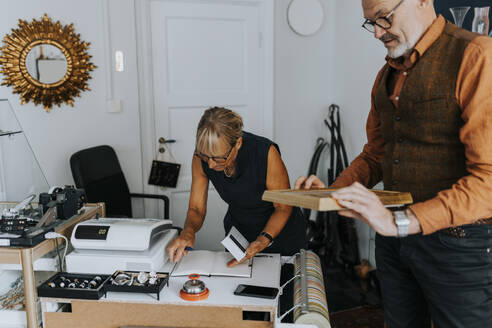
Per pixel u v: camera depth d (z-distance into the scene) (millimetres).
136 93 3604
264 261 1896
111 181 3297
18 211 2018
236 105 3965
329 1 4043
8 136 2289
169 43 3703
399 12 1224
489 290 1281
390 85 1443
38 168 2338
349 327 2775
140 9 3545
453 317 1352
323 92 4176
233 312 1563
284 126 4117
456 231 1268
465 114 1167
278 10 3912
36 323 1785
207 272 1762
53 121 3426
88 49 3428
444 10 2500
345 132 3984
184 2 3682
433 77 1240
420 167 1336
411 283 1546
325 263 3807
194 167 2082
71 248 2062
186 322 1589
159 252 1806
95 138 3551
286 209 1944
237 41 3871
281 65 4012
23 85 3297
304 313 1504
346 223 3660
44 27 3293
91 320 1631
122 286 1599
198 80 3824
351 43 3781
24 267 1744
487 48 1133
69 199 2098
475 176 1121
